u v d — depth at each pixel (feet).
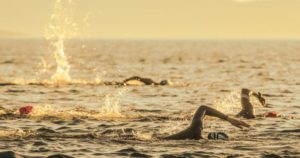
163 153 127.65
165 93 272.72
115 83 330.13
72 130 158.51
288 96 264.11
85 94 268.21
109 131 152.15
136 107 217.15
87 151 129.70
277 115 191.31
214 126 163.12
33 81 339.98
